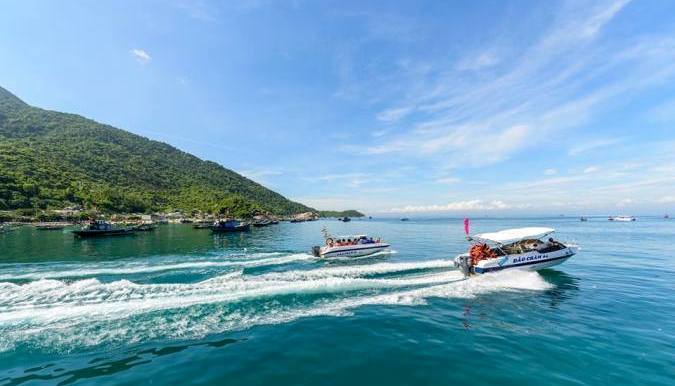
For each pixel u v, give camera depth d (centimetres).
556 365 805
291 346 895
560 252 1897
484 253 1794
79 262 2373
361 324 1057
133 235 5366
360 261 2359
